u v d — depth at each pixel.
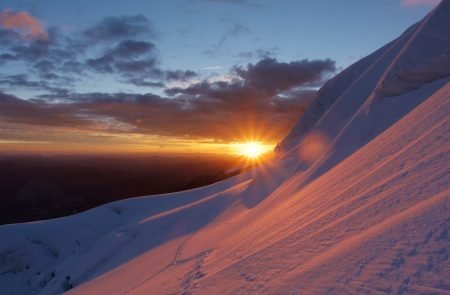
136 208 96.38
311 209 13.19
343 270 5.89
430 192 6.85
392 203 7.62
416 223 5.89
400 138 14.18
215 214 52.72
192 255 24.22
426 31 37.59
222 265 13.52
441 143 9.34
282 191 29.78
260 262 9.65
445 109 12.57
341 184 14.26
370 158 15.01
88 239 81.88
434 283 4.28
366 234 6.77
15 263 81.94
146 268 28.75
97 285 31.94
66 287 54.47
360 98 54.47
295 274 7.07
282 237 11.09
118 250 58.62
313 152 47.09
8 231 92.25
